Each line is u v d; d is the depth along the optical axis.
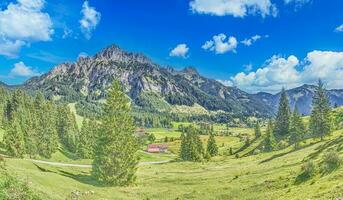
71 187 64.00
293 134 180.62
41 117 173.50
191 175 109.25
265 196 66.31
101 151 95.62
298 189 62.09
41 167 88.38
